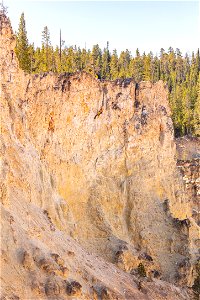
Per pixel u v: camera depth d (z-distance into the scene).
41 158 45.03
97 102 52.31
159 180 56.38
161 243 51.06
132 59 113.25
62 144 48.06
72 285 33.62
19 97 44.22
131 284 41.81
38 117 45.84
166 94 63.56
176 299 44.47
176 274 49.38
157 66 120.06
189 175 68.12
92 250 44.88
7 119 41.06
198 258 51.84
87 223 46.81
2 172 35.41
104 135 52.62
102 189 49.94
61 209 43.91
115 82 55.66
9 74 43.31
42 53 79.75
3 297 28.47
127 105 55.81
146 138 56.34
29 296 30.47
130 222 50.75
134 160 54.62
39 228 36.59
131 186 52.62
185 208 58.69
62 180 46.69
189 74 128.88
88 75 51.47
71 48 93.81
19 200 37.09
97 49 114.38
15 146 40.47
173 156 60.25
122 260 44.56
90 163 50.44
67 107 48.88
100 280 37.75
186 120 98.19
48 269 32.91
